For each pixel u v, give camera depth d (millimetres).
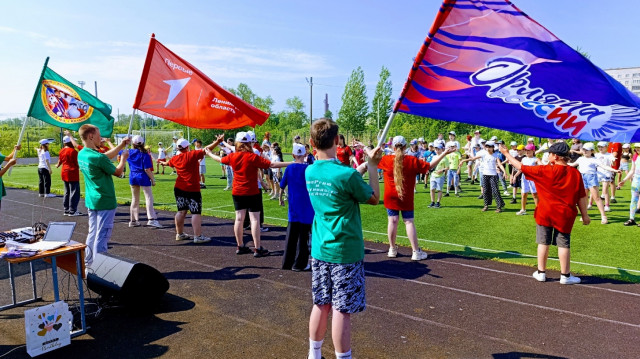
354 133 46125
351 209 2975
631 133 2898
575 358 3471
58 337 3516
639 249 6734
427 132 36250
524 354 3531
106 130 6301
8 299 4703
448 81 3148
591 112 2961
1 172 5242
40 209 10836
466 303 4617
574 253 6535
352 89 45844
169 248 6961
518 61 3018
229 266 5980
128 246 7086
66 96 5855
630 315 4293
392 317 4270
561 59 2934
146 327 4035
